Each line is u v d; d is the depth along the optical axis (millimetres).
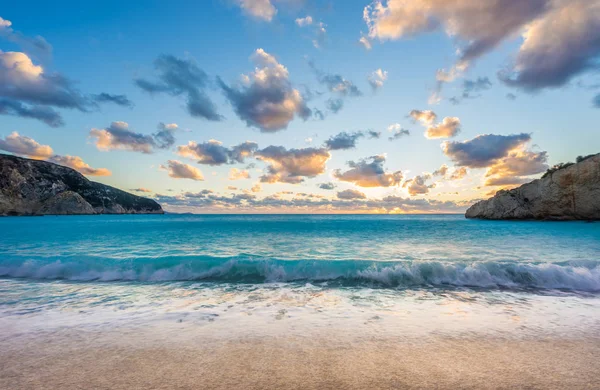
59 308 6547
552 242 20781
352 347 4309
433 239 23328
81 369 3568
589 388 3113
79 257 11883
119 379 3309
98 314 6066
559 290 8523
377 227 40844
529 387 3139
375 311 6367
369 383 3227
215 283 9445
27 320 5652
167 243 20609
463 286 9008
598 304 6957
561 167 46312
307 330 5090
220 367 3629
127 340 4594
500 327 5262
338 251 16406
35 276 10438
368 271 10344
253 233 30094
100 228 37438
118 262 11359
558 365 3707
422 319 5770
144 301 7211
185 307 6660
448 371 3529
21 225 44000
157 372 3488
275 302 7156
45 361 3807
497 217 55125
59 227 39031
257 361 3811
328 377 3367
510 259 13391
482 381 3273
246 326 5305
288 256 14359
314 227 40688
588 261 11250
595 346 4363
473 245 19188
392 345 4395
